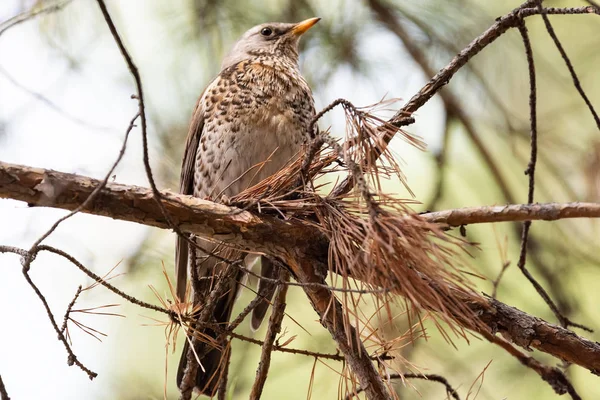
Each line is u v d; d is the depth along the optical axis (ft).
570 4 38.78
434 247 17.61
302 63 38.06
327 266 21.33
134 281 34.30
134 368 35.01
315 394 32.50
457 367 31.63
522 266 22.95
